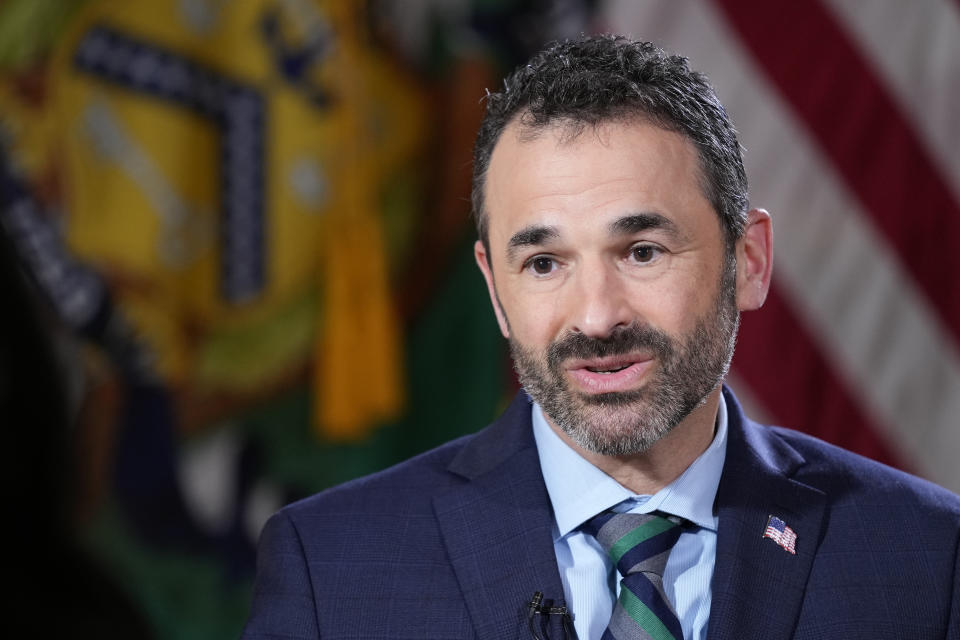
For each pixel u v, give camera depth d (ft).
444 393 37.04
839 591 15.06
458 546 15.57
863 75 36.24
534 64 15.34
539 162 14.25
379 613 15.29
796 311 36.14
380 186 37.06
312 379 37.01
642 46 15.24
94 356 36.06
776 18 36.50
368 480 17.03
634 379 14.11
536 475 15.87
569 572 15.06
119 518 36.11
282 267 36.81
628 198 13.94
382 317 36.55
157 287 36.40
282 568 15.98
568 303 14.14
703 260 14.37
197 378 36.68
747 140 36.40
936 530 15.75
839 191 36.19
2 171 35.94
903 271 36.09
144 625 8.71
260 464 36.86
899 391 36.04
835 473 16.57
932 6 36.45
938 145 36.17
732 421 16.43
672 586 14.89
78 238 36.09
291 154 36.78
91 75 36.32
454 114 37.11
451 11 37.24
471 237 37.11
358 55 36.96
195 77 36.65
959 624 14.99
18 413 8.01
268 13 36.86
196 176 36.60
